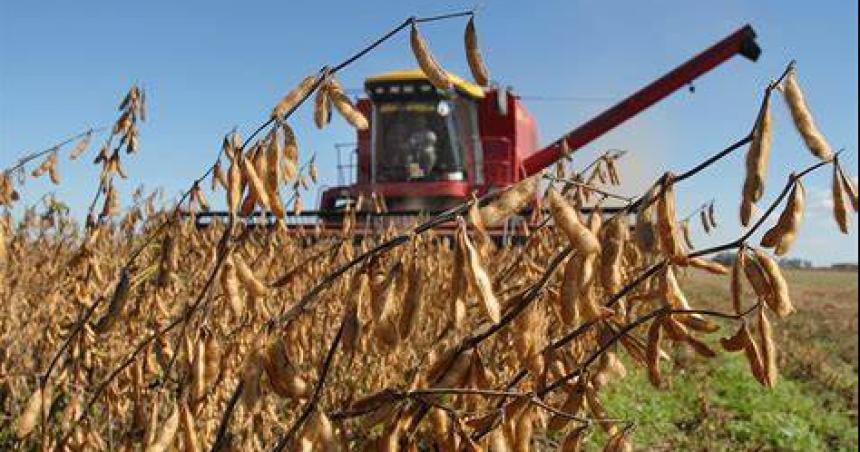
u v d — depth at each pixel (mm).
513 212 1663
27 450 3846
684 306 1916
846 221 1588
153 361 2682
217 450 1989
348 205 4289
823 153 1550
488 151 15867
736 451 8789
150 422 2148
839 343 21109
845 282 56688
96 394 2695
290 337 2045
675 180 1637
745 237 1748
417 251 1751
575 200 3539
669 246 1657
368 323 2574
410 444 1881
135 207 4691
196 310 2215
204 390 2061
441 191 14539
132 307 3559
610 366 2113
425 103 15125
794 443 9328
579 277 1719
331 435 1765
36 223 5484
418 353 4387
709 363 12312
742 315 1766
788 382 13336
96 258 3389
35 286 4902
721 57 16312
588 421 1896
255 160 1905
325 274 4062
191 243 3949
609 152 4039
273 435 3688
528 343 1934
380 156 15414
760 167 1516
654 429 8750
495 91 15461
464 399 2201
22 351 4562
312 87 1905
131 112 3236
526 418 1890
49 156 3641
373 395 1884
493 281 2990
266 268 3752
